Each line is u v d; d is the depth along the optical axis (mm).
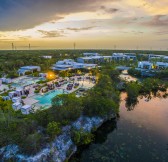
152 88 97125
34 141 36812
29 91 72188
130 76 137125
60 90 74688
